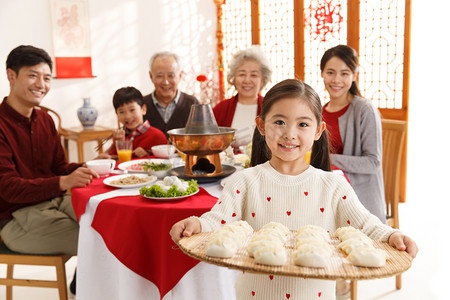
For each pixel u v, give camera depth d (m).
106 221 1.70
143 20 5.25
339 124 2.56
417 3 5.83
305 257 0.86
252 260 0.90
